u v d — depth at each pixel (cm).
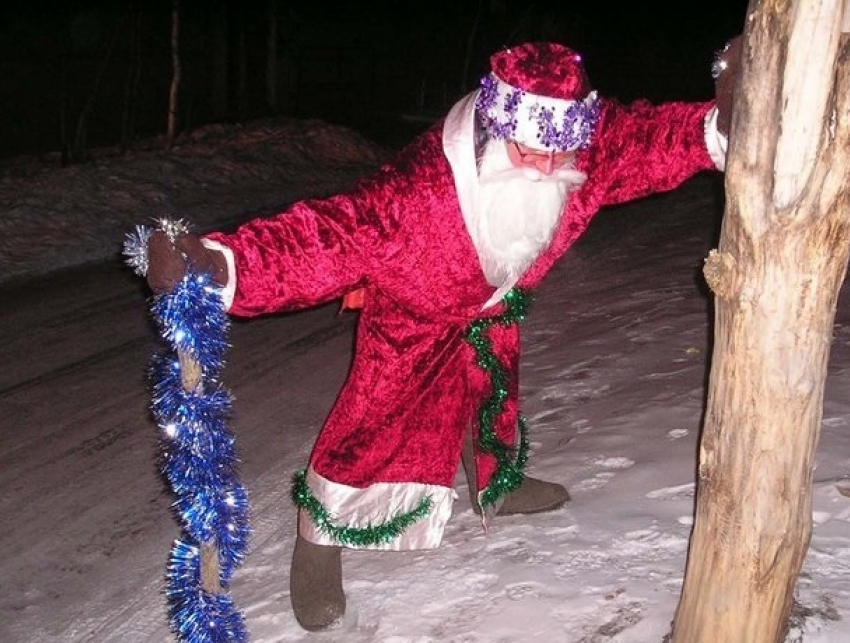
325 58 1797
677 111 272
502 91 247
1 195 1046
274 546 384
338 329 684
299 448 494
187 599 259
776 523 226
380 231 251
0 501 453
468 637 283
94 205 1046
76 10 1371
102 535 420
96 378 602
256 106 1683
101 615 362
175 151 1275
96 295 786
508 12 2038
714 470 231
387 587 322
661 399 450
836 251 206
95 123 1432
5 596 380
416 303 270
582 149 260
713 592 237
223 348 238
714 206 1065
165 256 225
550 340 611
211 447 242
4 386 592
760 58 199
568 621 279
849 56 193
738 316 216
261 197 1170
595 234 961
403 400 282
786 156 200
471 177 252
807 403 219
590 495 358
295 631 311
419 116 1911
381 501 288
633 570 299
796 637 255
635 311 645
